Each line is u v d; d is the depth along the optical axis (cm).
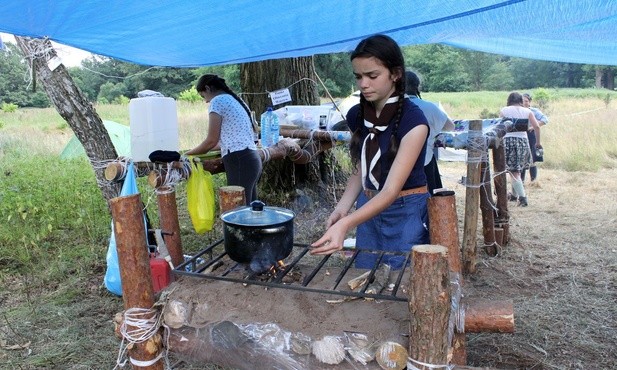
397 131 210
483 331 195
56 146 1211
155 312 189
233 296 185
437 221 216
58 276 428
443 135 432
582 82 4309
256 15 271
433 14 274
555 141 1052
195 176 352
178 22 275
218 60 412
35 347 322
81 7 236
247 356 172
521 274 437
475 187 422
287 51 389
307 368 164
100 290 403
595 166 930
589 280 421
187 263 204
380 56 198
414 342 153
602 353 311
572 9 294
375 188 230
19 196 551
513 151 660
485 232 481
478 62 4197
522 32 377
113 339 330
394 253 209
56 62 414
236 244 181
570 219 609
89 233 510
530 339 328
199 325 180
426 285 148
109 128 870
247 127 450
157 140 409
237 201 240
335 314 172
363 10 264
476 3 250
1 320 357
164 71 2886
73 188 627
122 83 2858
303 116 616
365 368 160
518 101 725
